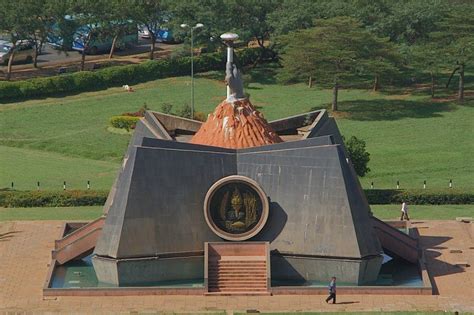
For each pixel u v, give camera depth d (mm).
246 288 175500
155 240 178375
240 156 181375
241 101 189750
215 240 180375
